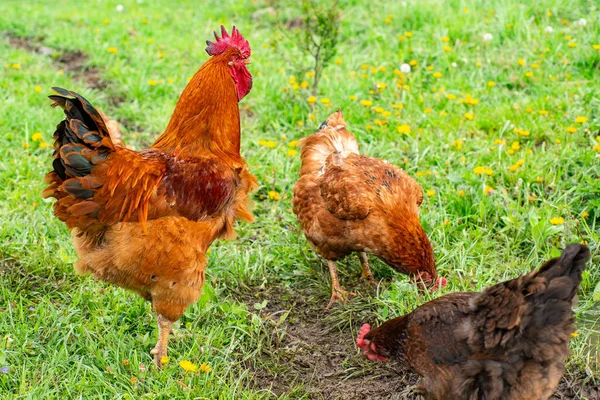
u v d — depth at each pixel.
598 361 1.87
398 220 2.00
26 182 2.42
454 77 2.94
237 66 1.96
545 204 2.24
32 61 3.36
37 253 2.15
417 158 2.46
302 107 2.82
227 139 1.93
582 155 2.37
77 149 1.76
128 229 1.81
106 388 1.81
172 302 1.85
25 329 1.93
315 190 2.09
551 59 2.92
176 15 4.19
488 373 1.63
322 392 1.87
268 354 1.96
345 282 2.18
